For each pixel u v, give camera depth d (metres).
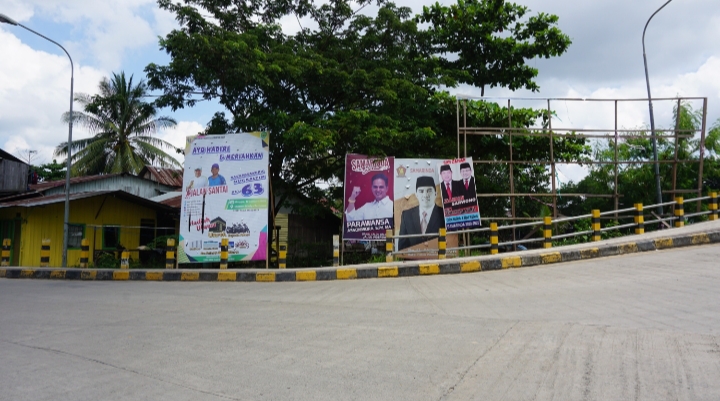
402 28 18.67
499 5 22.05
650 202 21.75
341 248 16.14
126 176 28.27
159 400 4.51
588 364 5.05
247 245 15.75
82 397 4.61
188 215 16.09
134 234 22.69
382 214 16.23
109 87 33.78
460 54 22.50
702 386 4.39
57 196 20.47
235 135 16.25
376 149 16.53
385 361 5.46
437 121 19.48
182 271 14.20
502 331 6.50
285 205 19.97
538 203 19.89
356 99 18.44
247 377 5.08
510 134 17.02
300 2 19.11
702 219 20.25
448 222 16.12
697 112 22.91
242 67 16.08
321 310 8.50
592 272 10.87
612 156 22.81
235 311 8.62
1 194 22.86
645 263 11.27
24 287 12.55
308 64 16.98
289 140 16.48
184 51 16.41
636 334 6.04
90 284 13.23
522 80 22.52
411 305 8.68
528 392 4.42
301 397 4.51
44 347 6.39
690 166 22.36
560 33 21.62
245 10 18.95
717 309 7.16
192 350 6.12
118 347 6.34
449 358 5.48
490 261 12.69
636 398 4.20
